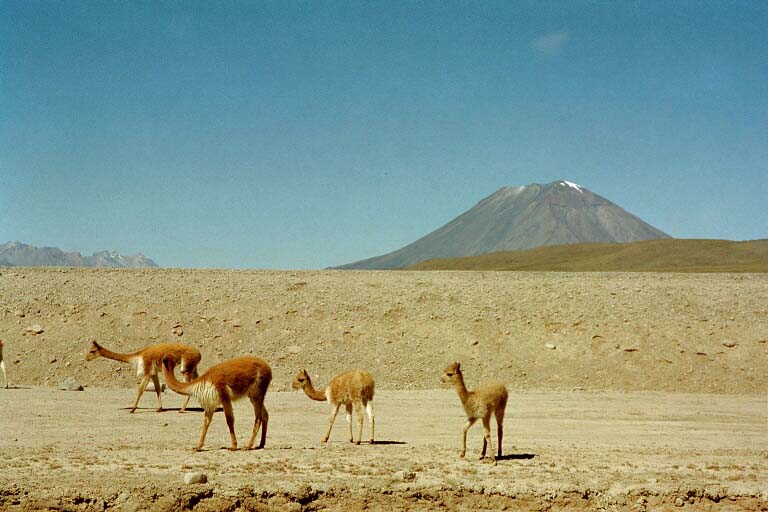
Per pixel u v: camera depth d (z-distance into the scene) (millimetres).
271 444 17797
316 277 41844
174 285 38219
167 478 13969
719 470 16547
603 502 14297
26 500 12820
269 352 33125
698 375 33688
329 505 13719
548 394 30594
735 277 47562
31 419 20641
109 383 29875
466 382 32062
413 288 40250
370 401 18453
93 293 36312
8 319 33500
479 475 15039
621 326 37125
